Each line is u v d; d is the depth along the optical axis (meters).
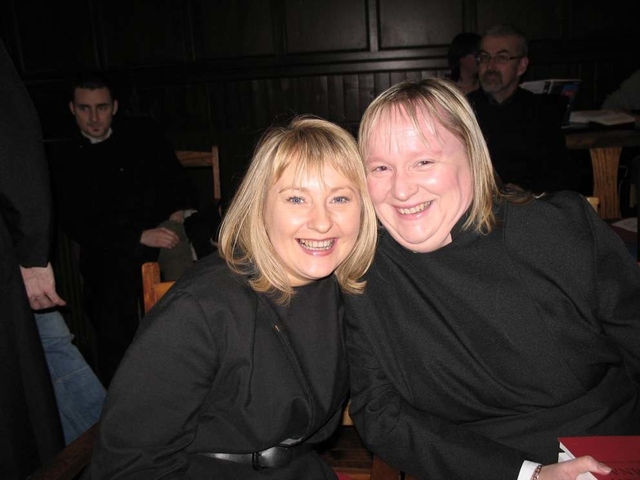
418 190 1.17
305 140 1.13
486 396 1.22
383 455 1.24
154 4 5.52
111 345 3.09
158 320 1.09
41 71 5.67
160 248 3.10
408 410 1.25
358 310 1.27
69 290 3.71
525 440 1.22
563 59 5.39
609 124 3.75
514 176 3.26
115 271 3.08
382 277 1.27
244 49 5.57
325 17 5.45
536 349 1.20
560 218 1.21
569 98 3.90
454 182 1.17
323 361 1.21
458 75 3.86
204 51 5.61
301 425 1.19
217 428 1.16
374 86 5.56
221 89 5.68
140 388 1.07
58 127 5.76
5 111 1.68
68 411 2.21
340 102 5.63
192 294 1.12
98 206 3.17
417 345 1.24
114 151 3.23
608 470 0.98
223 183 5.77
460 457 1.17
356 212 1.17
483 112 3.27
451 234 1.24
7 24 5.55
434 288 1.24
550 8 5.30
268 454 1.18
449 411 1.26
